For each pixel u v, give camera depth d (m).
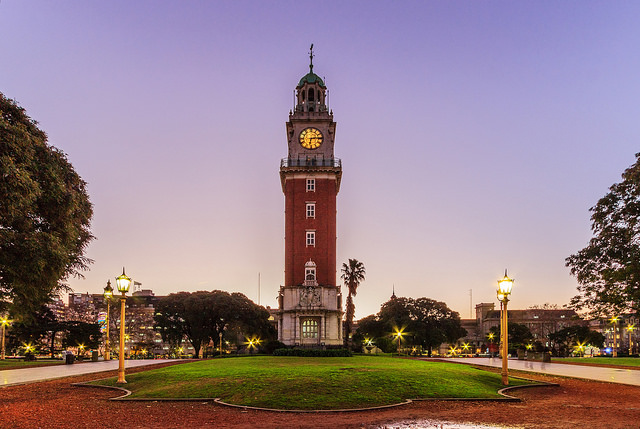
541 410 23.83
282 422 20.86
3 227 28.33
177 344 114.94
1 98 30.81
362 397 25.84
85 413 22.55
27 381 33.53
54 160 32.69
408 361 50.56
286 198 87.50
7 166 25.56
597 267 42.19
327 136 89.56
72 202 32.19
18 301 37.31
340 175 88.94
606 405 25.36
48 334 111.56
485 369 44.84
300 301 82.19
